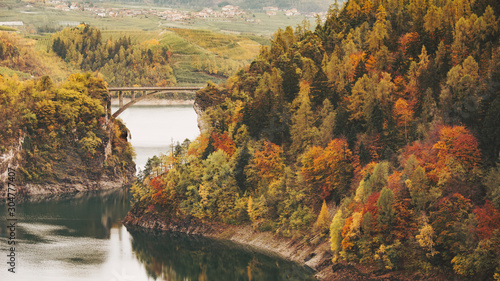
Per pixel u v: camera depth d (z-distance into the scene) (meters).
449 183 164.12
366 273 158.50
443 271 152.75
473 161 169.50
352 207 170.25
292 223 186.50
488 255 149.00
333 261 165.62
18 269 179.12
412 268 155.38
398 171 177.38
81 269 179.75
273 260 179.75
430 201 161.12
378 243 160.25
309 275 167.25
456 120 187.00
